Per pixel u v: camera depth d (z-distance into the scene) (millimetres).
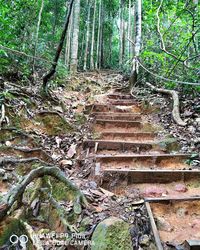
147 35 7805
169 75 5445
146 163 3207
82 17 16672
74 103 5742
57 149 3580
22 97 4312
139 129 4496
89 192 2461
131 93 6410
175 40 6070
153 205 2229
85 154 3457
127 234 1681
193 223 2107
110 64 19594
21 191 1785
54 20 12320
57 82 6969
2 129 3199
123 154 3500
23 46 5914
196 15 5117
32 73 5766
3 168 2432
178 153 3441
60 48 4605
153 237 1842
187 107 4723
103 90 7473
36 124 3973
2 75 4961
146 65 7047
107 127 4496
